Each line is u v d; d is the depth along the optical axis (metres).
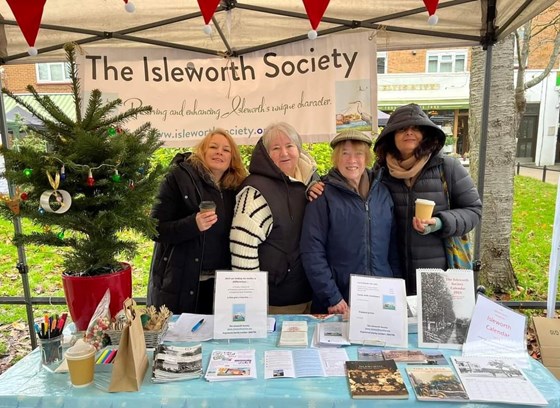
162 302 2.22
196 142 2.92
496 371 1.40
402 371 1.42
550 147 15.96
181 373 1.39
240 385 1.34
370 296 1.67
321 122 2.84
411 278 2.17
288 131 2.13
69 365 1.32
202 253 2.17
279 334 1.73
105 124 1.66
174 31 2.76
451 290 1.66
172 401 1.27
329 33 2.70
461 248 2.18
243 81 2.87
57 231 1.79
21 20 1.30
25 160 1.50
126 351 1.32
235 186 2.31
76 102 1.66
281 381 1.36
